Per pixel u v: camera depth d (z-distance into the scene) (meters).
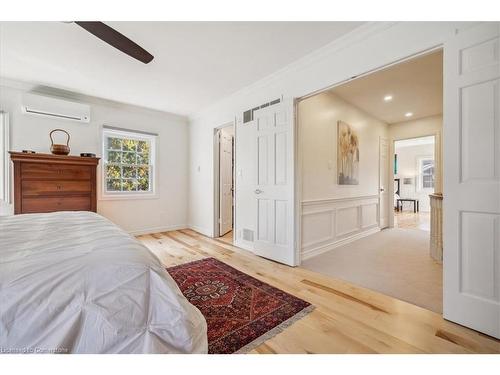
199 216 4.55
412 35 1.78
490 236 1.46
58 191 3.02
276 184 2.87
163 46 2.30
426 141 8.05
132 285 0.93
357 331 1.52
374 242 3.86
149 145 4.47
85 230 1.41
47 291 0.81
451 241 1.60
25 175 2.82
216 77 3.01
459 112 1.55
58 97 3.43
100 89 3.38
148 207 4.39
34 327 0.78
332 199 3.50
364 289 2.12
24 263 0.88
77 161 3.11
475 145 1.50
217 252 3.27
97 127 3.79
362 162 4.29
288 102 2.71
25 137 3.22
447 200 1.61
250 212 3.36
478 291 1.50
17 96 3.15
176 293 1.04
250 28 2.04
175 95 3.63
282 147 2.79
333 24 1.98
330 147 3.50
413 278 2.36
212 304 1.86
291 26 2.01
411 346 1.38
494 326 1.44
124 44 1.72
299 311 1.75
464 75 1.52
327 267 2.69
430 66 2.71
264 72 2.87
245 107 3.41
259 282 2.26
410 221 6.11
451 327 1.56
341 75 2.23
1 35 2.13
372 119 4.59
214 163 4.17
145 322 0.92
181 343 0.95
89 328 0.83
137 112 4.22
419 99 3.73
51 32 2.08
